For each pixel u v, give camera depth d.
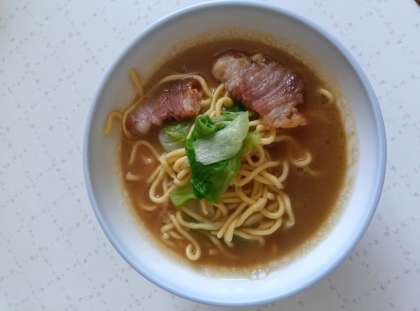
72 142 0.23
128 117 0.21
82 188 0.23
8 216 0.24
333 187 0.20
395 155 0.21
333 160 0.20
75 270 0.23
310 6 0.21
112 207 0.20
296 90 0.20
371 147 0.18
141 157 0.21
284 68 0.20
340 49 0.18
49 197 0.23
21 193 0.24
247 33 0.20
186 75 0.21
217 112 0.20
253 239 0.21
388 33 0.21
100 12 0.23
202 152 0.19
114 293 0.22
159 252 0.21
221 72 0.20
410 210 0.20
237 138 0.19
